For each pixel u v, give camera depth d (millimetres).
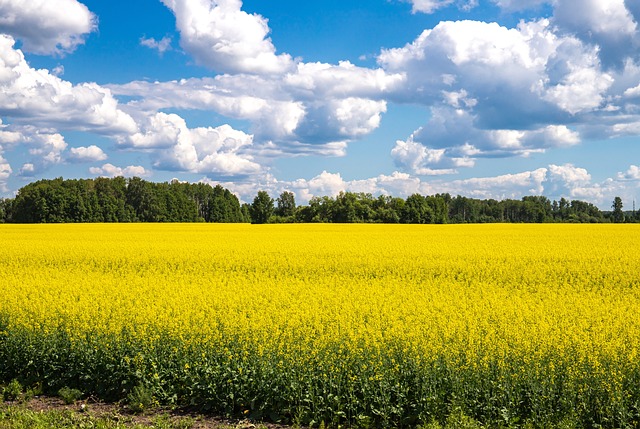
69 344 11203
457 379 8938
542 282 20891
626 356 9727
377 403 9000
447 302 15164
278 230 58438
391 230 57781
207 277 21047
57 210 101375
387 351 10000
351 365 9531
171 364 10430
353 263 25531
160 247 33969
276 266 24625
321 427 8773
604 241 39031
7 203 116500
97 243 37719
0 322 12445
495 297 16312
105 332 11508
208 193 139000
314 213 94812
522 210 142125
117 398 10352
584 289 18906
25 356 11242
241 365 9859
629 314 13680
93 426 8930
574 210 140125
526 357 9602
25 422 8953
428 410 8719
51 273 21297
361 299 15539
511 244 36281
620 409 8172
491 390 8969
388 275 22125
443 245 35406
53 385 10812
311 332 11344
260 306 14258
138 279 19391
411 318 12727
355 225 73312
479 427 8188
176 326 11672
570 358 9539
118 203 111812
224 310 13406
